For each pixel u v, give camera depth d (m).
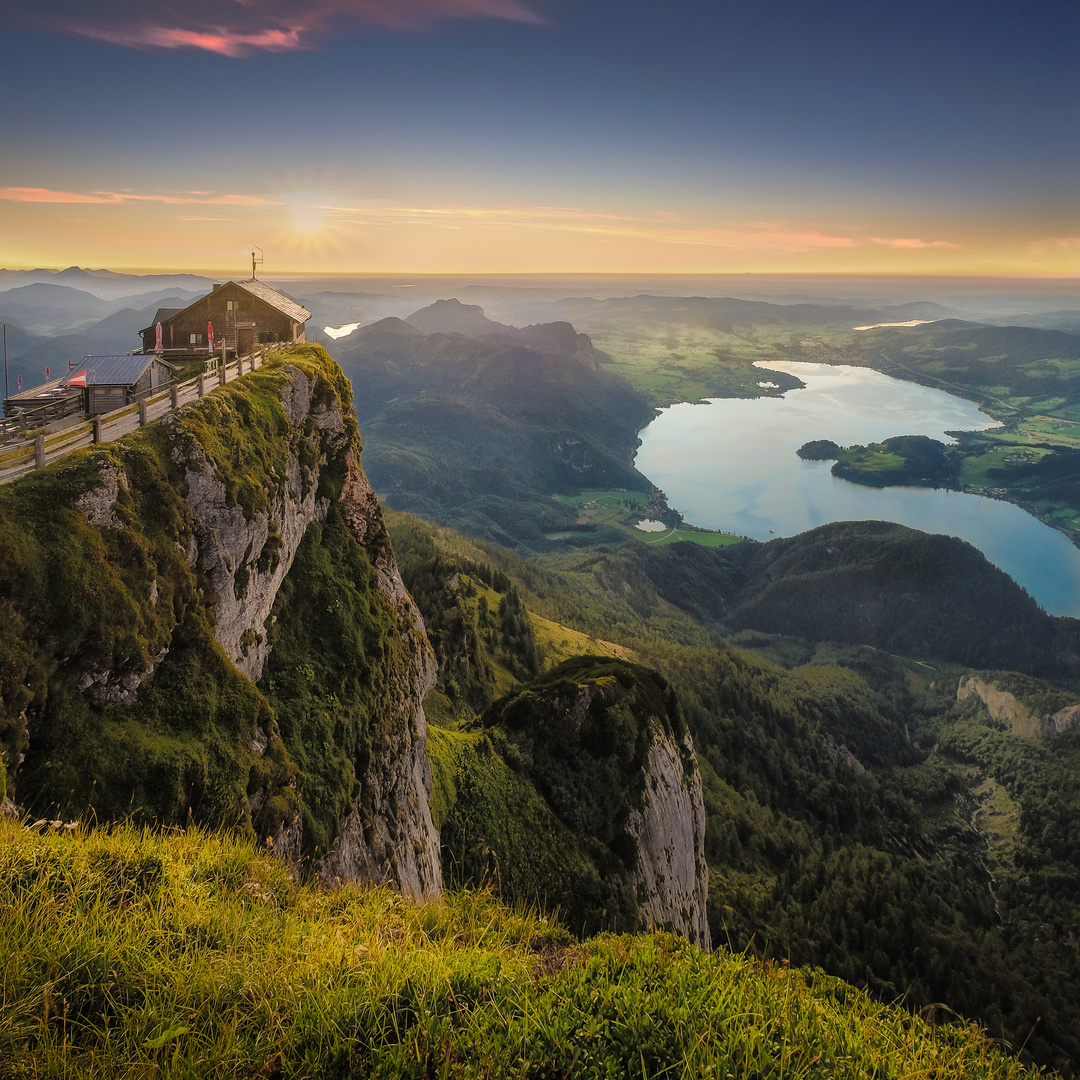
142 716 19.06
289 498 32.25
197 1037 6.35
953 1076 7.49
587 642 157.38
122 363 37.66
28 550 17.11
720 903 82.44
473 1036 6.72
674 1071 6.58
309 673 30.17
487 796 43.28
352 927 9.38
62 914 7.64
